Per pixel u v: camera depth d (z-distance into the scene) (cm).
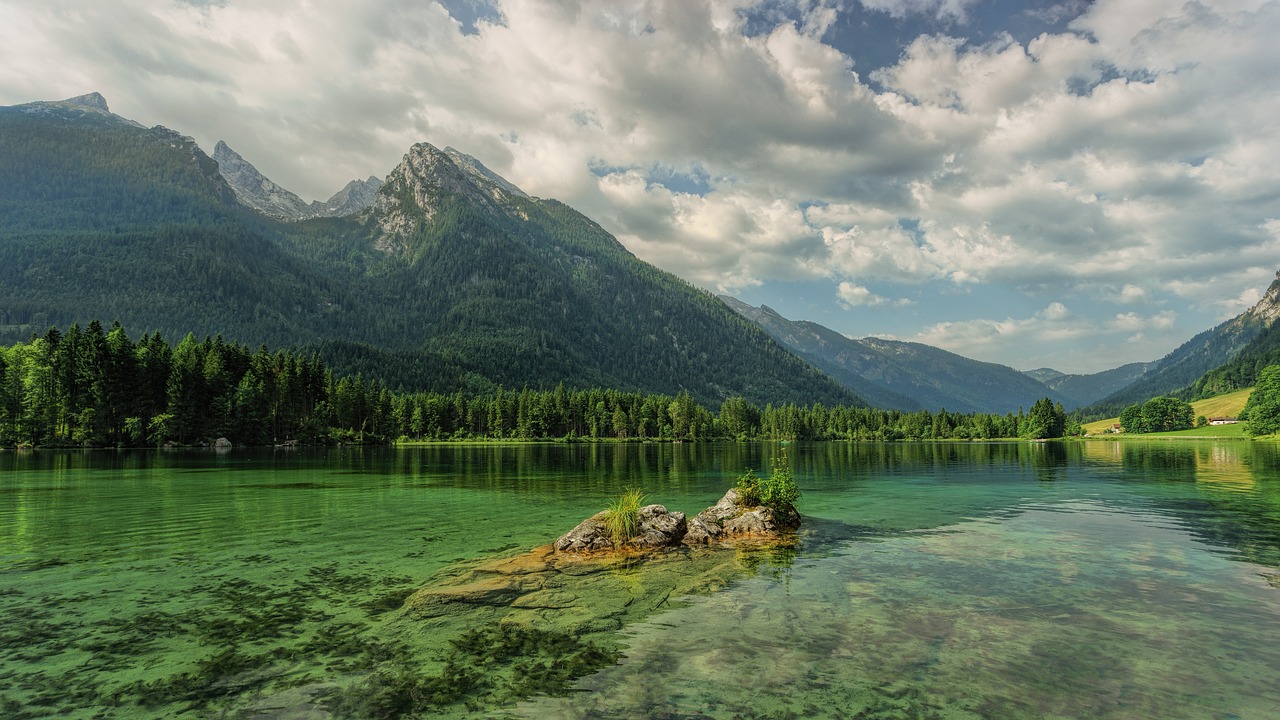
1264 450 10962
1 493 4006
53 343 10444
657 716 885
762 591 1598
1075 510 3272
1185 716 891
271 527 2711
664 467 7625
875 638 1227
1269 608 1427
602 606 1459
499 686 993
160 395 11144
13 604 1472
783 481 2809
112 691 979
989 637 1232
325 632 1267
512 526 2766
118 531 2575
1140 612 1400
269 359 13325
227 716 894
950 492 4338
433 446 16738
